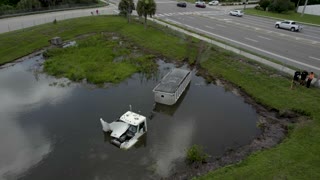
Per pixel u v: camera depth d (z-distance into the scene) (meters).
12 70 36.31
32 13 64.69
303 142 20.25
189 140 21.86
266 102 26.94
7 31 49.50
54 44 44.81
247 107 26.89
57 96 29.02
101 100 28.03
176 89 26.97
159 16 63.81
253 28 53.66
